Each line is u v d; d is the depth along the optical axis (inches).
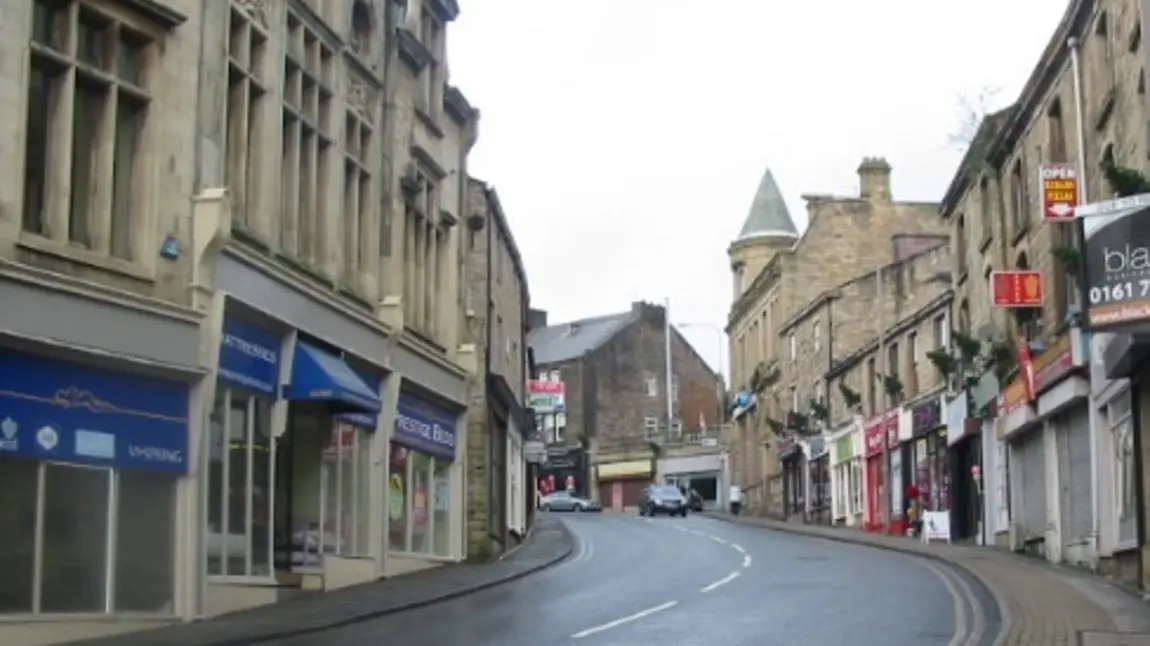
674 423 3533.5
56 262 609.3
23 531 585.6
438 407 1157.7
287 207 848.3
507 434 1498.5
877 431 1785.2
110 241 655.8
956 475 1449.3
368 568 952.9
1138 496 779.4
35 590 587.2
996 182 1234.6
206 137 724.7
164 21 689.6
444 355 1178.6
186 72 707.4
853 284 2065.7
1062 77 995.3
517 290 1824.6
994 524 1295.5
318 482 884.0
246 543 764.6
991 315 1262.3
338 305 892.6
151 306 658.2
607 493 3449.8
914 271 1911.9
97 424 628.1
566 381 3614.7
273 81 818.2
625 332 3695.9
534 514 2217.0
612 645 570.6
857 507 1910.7
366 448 979.9
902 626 637.9
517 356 1828.2
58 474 607.5
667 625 649.0
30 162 613.3
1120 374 778.2
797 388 2272.4
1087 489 958.4
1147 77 708.7
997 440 1266.0
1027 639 566.6
